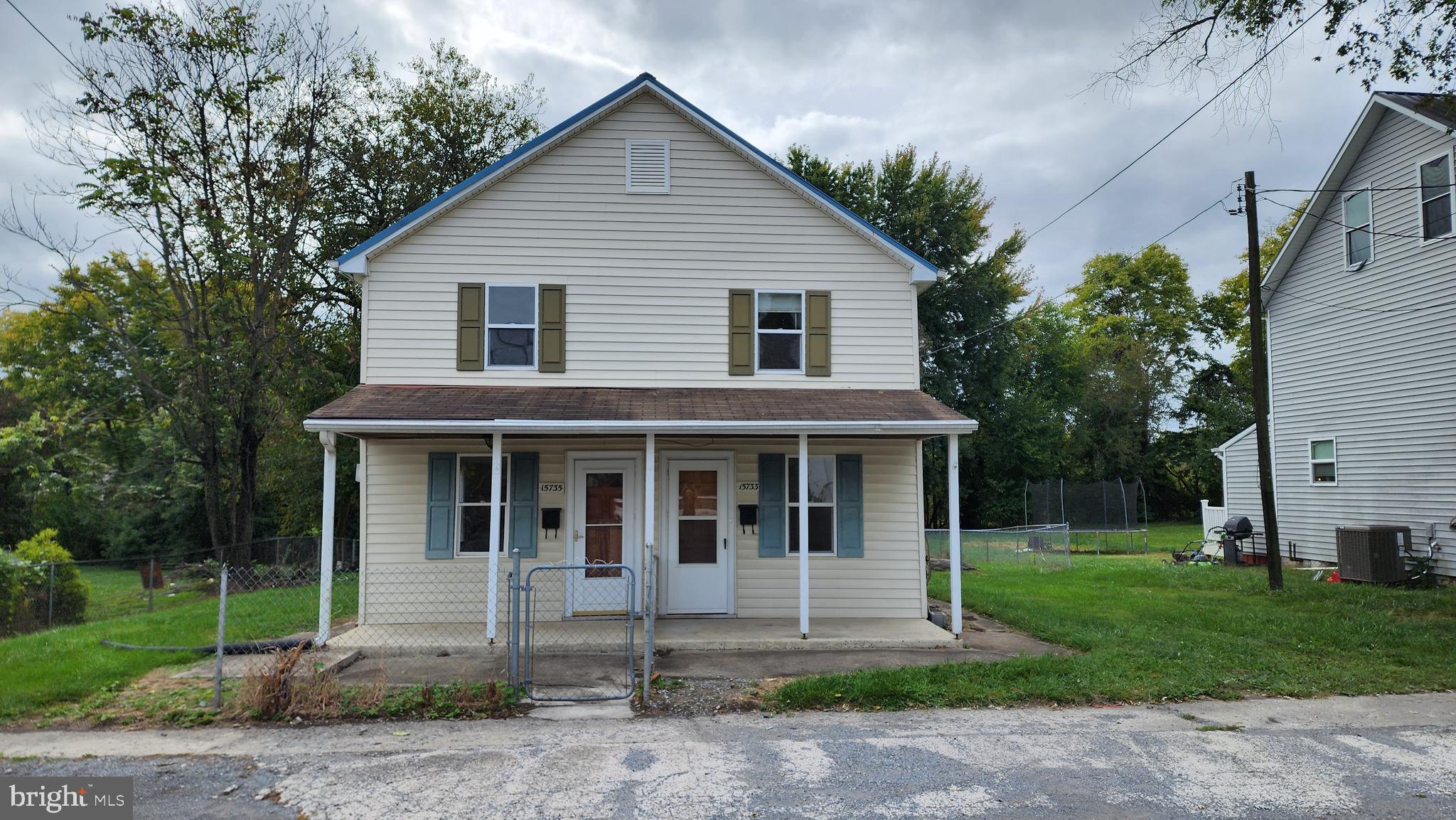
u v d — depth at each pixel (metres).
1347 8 11.83
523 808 5.18
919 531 12.38
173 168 19.19
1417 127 16.12
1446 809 5.19
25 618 13.69
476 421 10.12
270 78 20.19
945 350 34.56
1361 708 7.60
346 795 5.37
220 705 7.32
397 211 24.75
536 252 12.30
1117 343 45.16
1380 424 17.02
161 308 20.53
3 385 30.69
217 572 19.61
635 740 6.59
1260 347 15.58
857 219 12.54
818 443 12.44
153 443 26.31
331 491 10.43
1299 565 19.06
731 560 12.20
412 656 9.91
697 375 12.38
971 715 7.34
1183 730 6.88
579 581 12.02
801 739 6.61
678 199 12.53
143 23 18.70
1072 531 30.97
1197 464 44.12
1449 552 15.32
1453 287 15.34
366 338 11.95
